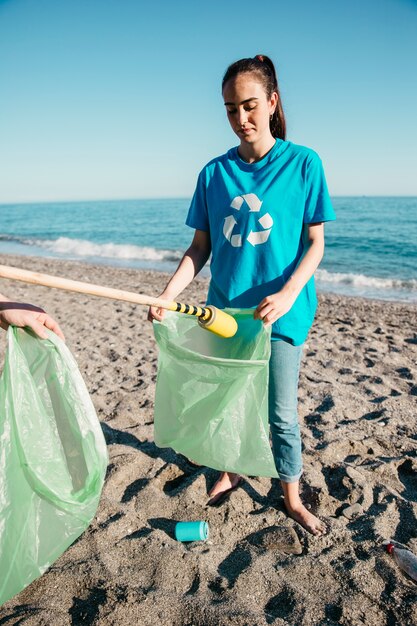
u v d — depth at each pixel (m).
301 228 2.31
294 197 2.26
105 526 2.48
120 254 19.30
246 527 2.54
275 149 2.32
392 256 16.44
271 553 2.34
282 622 1.94
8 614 1.98
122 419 3.71
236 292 2.37
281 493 2.80
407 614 2.00
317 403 4.02
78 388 2.04
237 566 2.29
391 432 3.53
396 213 36.50
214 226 2.43
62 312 7.43
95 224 39.66
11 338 1.93
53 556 2.03
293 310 2.33
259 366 2.19
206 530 2.45
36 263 15.80
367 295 10.57
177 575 2.19
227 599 2.05
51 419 1.99
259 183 2.30
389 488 2.82
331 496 2.77
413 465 3.07
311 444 3.34
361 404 3.99
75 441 2.04
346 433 3.49
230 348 2.46
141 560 2.28
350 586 2.15
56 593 2.09
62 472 2.01
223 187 2.38
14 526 1.90
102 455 2.10
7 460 1.89
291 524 2.54
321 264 14.97
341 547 2.38
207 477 2.94
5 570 1.88
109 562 2.25
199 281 11.59
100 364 5.02
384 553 2.33
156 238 26.89
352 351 5.39
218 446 2.35
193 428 2.41
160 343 2.41
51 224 41.16
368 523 2.54
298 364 2.44
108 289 1.99
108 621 1.92
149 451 3.24
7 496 1.88
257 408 2.25
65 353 2.01
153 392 4.21
